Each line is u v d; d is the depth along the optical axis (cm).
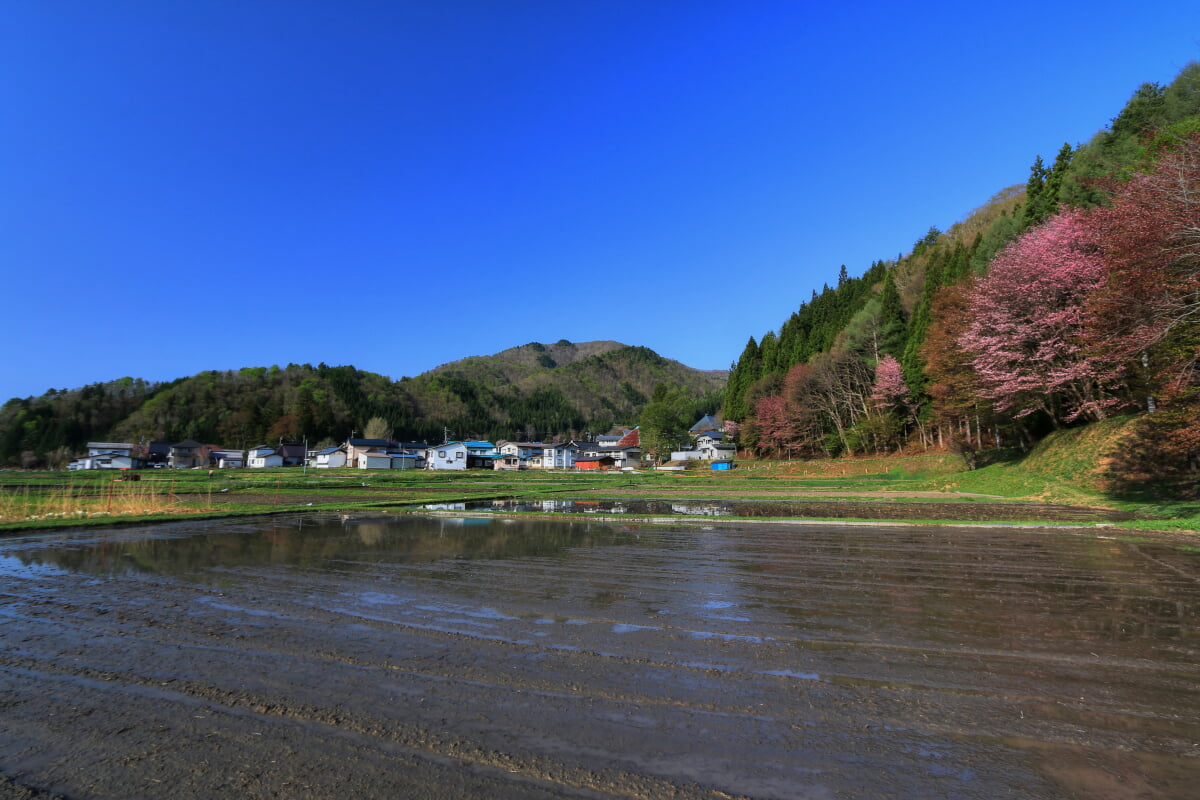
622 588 817
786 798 305
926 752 353
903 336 5256
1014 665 505
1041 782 319
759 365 7619
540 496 2966
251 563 1015
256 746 359
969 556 1091
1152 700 430
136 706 419
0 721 396
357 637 583
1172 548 1181
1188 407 1631
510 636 588
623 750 355
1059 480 2439
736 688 454
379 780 320
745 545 1243
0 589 804
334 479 4938
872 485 3675
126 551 1152
